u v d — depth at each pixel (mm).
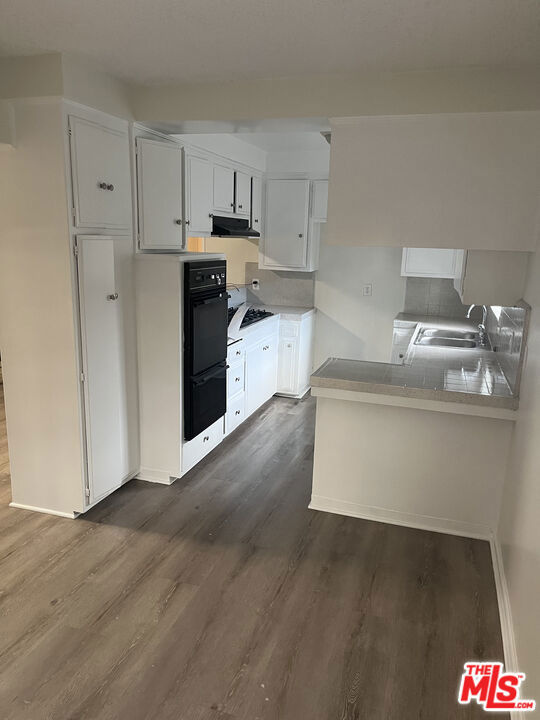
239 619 2475
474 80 2703
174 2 2039
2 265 3025
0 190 2920
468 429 3088
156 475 3816
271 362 5598
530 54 2465
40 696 2045
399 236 2955
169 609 2529
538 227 2717
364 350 5957
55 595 2605
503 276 2969
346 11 2082
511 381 3021
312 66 2760
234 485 3801
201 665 2207
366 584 2744
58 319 3002
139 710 1993
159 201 3600
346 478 3393
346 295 5887
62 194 2812
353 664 2230
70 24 2279
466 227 2854
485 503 3143
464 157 2795
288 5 2043
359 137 2926
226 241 6102
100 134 3018
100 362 3248
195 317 3623
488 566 2922
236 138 4676
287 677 2158
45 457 3256
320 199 5441
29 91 2725
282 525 3291
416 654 2291
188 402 3709
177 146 3691
